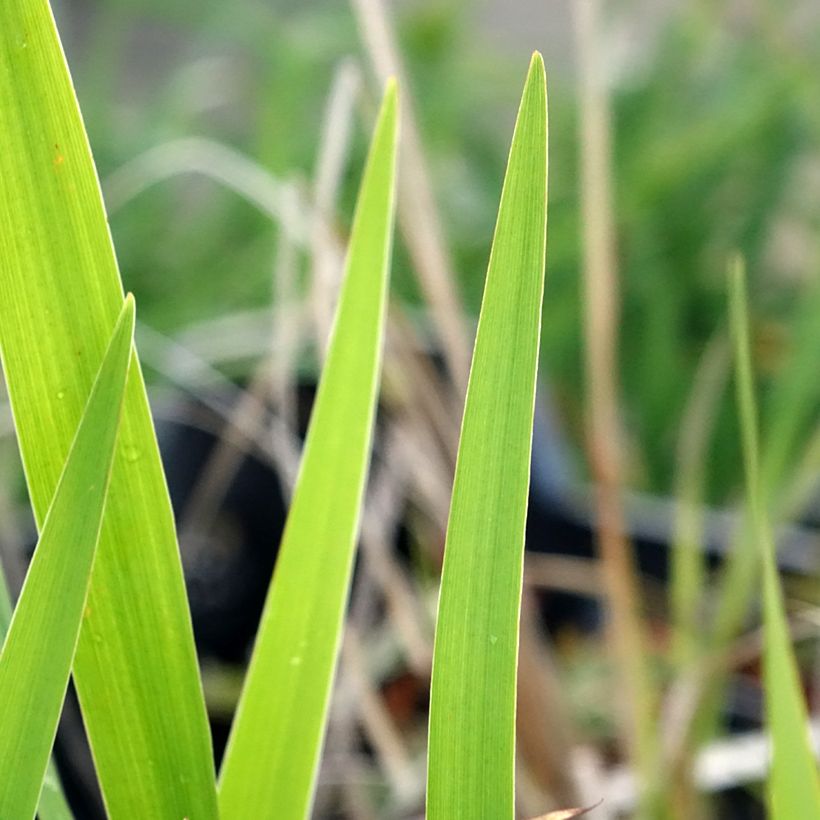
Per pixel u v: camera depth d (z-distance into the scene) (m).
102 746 0.41
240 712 0.43
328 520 0.43
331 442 0.43
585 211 0.60
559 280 1.35
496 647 0.39
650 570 0.99
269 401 1.00
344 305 0.43
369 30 0.58
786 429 0.73
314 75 1.60
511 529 0.38
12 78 0.38
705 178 1.43
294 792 0.43
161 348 0.99
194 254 1.54
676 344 1.33
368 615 0.93
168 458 1.03
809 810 0.41
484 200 1.57
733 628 0.65
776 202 1.42
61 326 0.39
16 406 0.39
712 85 1.57
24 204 0.38
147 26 2.26
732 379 1.22
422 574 0.92
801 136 1.40
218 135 1.71
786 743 0.41
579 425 1.29
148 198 1.58
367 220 0.42
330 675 0.43
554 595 0.97
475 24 1.89
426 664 0.72
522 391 0.38
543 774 0.62
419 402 0.72
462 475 0.38
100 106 1.63
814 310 0.76
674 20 1.61
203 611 1.00
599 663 0.92
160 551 0.40
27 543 0.94
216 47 2.20
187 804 0.41
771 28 1.40
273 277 1.27
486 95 1.74
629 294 1.36
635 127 1.52
